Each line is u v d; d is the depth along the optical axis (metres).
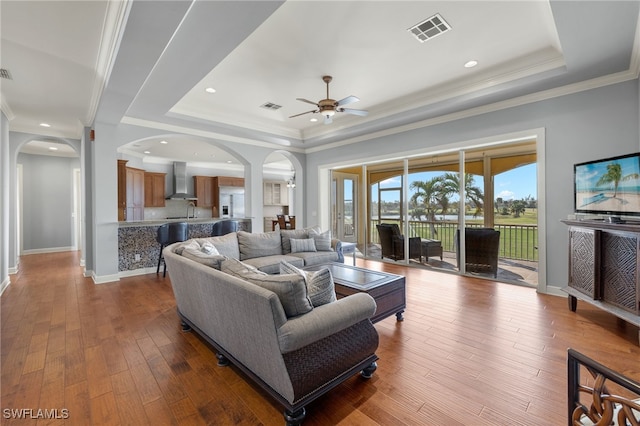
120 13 2.16
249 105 4.81
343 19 2.62
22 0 2.09
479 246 4.76
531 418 1.62
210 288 2.07
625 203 2.65
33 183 7.42
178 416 1.67
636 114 3.20
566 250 3.68
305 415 1.67
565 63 3.08
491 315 3.12
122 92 3.30
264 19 2.25
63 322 3.02
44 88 3.59
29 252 7.35
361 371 2.04
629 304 2.51
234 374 2.09
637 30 2.48
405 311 3.26
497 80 3.74
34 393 1.87
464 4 2.44
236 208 10.64
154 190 8.88
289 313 1.66
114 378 2.04
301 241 4.68
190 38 2.51
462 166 4.86
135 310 3.38
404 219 5.77
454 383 1.96
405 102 4.69
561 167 3.68
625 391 1.92
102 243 4.57
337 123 5.83
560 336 2.61
